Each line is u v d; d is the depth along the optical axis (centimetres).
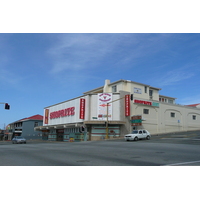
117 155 1295
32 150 1720
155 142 2455
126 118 3991
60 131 5238
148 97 4750
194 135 3394
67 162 1020
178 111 5012
